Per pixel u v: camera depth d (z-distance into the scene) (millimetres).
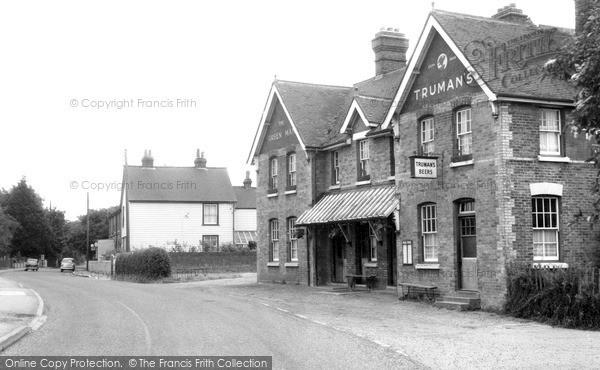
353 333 15016
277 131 33469
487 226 19750
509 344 13555
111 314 19094
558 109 20438
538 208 19984
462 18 22594
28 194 97000
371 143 27047
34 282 38094
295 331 15273
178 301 23312
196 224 59625
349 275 27000
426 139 22766
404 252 23438
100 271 59594
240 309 20312
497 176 19422
